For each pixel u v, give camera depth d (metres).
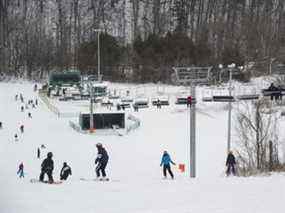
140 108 119.56
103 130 93.50
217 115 97.94
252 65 169.50
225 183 22.11
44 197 20.80
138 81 182.38
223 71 147.00
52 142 80.88
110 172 49.66
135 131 89.81
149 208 17.28
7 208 18.27
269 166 31.03
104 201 19.36
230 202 17.17
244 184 21.25
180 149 68.50
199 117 96.12
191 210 16.27
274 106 72.25
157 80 179.62
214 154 59.38
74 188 23.67
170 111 112.25
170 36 191.62
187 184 23.12
